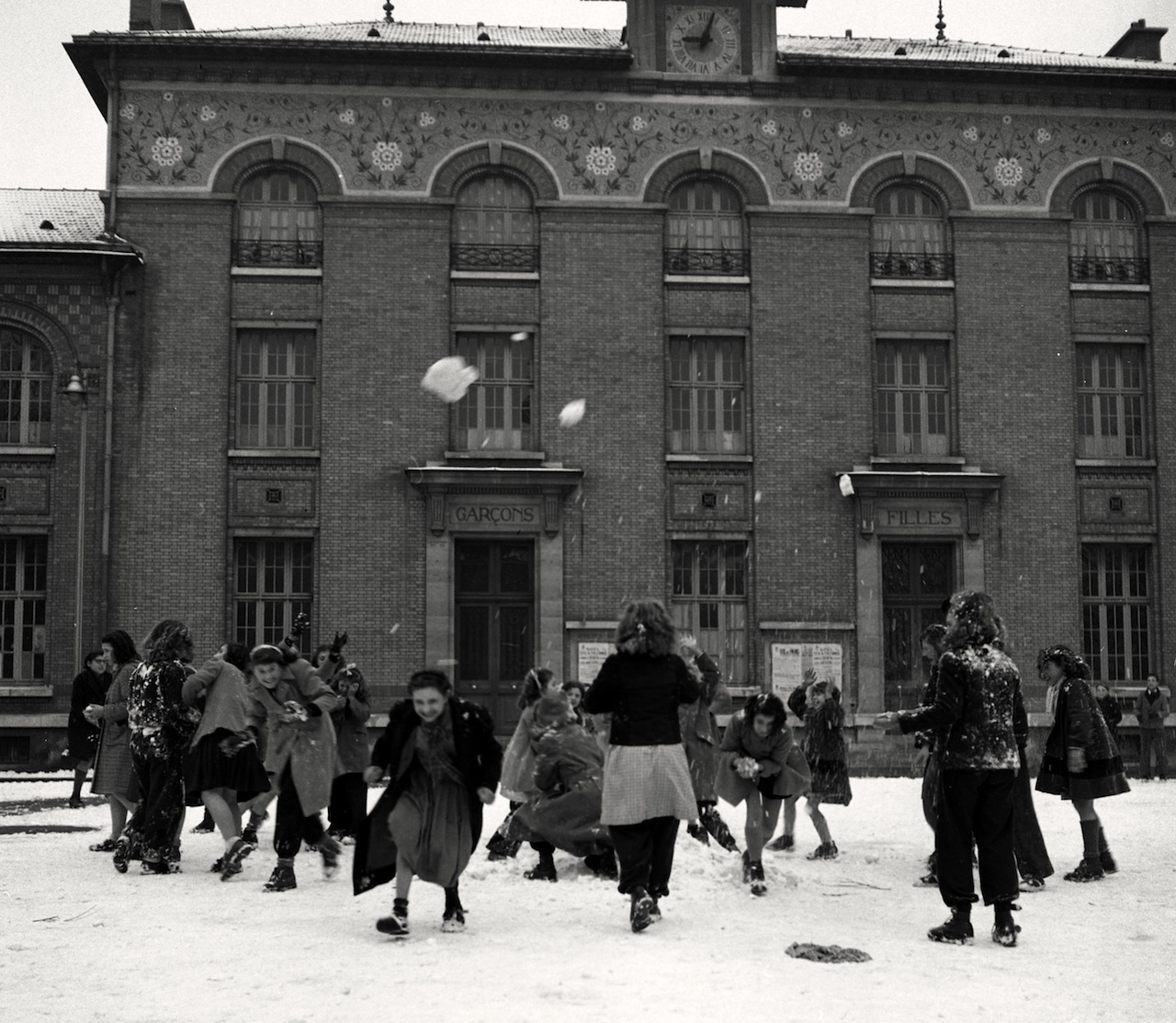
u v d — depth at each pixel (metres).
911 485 28.88
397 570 28.08
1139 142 30.47
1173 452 29.83
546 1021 6.70
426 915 10.11
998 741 9.36
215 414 28.17
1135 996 7.79
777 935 9.33
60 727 27.44
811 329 29.39
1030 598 29.17
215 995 7.52
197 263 28.50
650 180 29.44
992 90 30.09
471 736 9.30
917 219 30.16
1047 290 29.97
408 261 28.86
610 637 28.25
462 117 29.27
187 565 27.83
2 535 27.98
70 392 26.81
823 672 28.55
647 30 29.75
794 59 29.30
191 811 19.70
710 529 28.81
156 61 28.75
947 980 8.07
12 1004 7.39
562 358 28.91
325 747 11.69
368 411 28.45
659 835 9.71
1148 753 27.97
